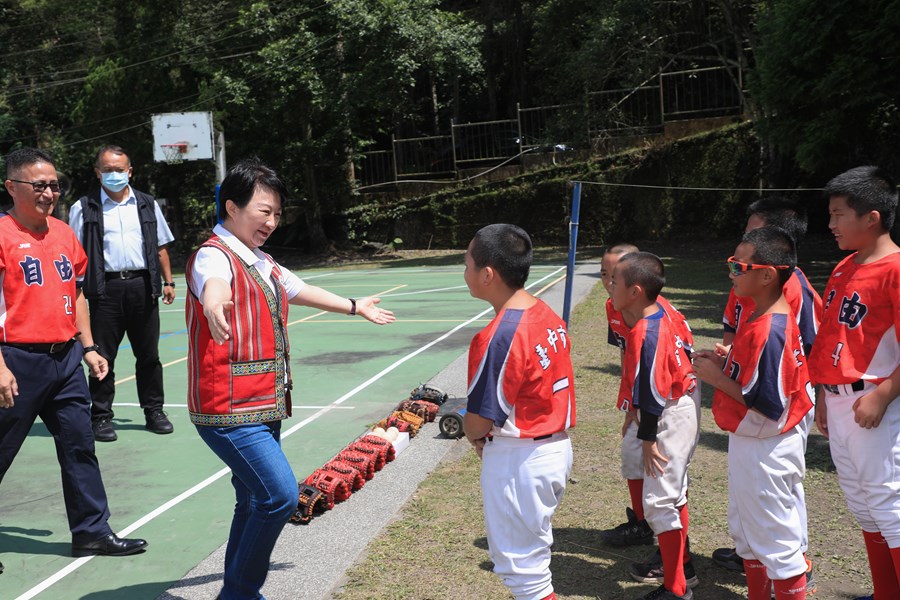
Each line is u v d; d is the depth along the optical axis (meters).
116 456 5.88
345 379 8.31
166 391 8.19
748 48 22.69
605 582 3.75
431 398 6.66
